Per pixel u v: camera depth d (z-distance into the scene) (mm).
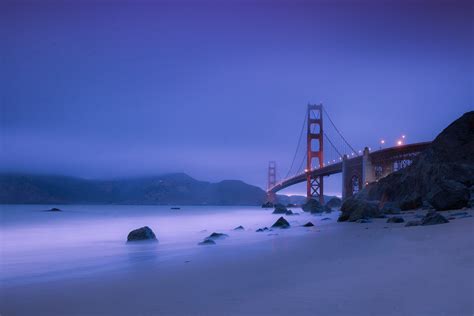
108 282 8086
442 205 21719
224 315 5117
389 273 6641
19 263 11961
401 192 34844
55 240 20734
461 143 33031
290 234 19203
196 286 7078
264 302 5562
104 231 28797
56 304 6359
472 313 4473
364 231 16250
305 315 4863
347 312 4824
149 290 7016
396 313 4648
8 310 6082
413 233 13109
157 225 36031
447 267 6656
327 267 7918
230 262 9938
